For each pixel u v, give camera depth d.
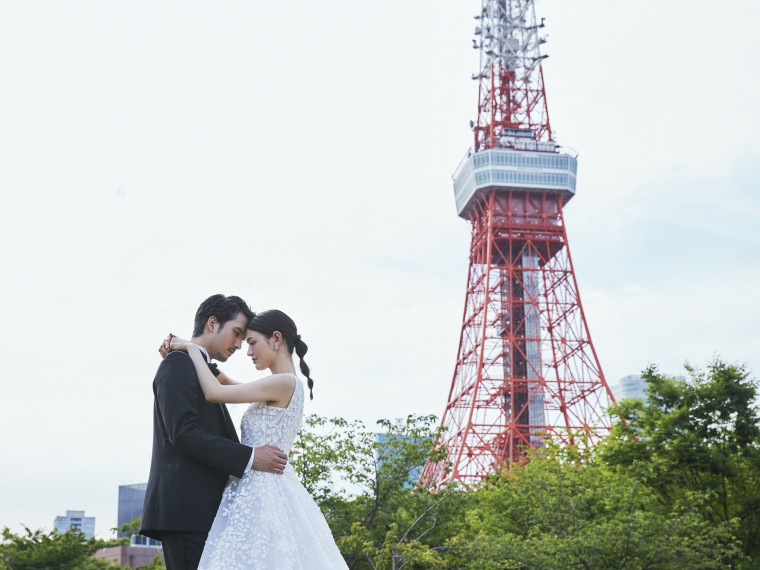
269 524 6.18
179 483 6.21
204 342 6.84
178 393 6.18
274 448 6.40
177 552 6.17
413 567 29.95
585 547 28.03
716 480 35.38
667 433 35.78
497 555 29.16
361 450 29.91
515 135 120.69
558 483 31.94
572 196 114.94
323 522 6.73
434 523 30.33
